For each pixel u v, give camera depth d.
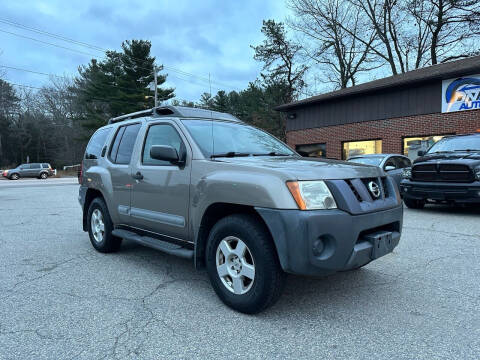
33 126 57.59
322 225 2.53
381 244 2.89
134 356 2.26
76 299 3.21
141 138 4.16
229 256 2.97
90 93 41.12
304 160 3.40
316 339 2.46
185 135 3.53
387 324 2.67
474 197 6.89
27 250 5.09
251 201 2.71
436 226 6.32
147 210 3.89
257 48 34.38
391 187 3.29
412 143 13.95
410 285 3.48
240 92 49.94
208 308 3.00
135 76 37.97
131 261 4.48
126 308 3.00
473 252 4.60
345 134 16.33
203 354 2.28
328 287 3.47
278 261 2.68
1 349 2.35
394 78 16.41
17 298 3.23
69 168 50.38
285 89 34.59
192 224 3.30
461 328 2.59
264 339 2.47
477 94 11.95
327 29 29.03
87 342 2.44
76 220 7.93
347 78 29.62
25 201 12.16
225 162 3.09
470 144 8.04
